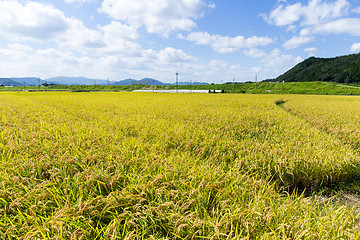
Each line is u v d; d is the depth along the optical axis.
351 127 10.80
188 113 14.90
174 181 3.72
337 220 2.91
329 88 97.00
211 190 3.50
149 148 6.02
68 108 19.12
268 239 2.45
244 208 3.08
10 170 4.09
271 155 5.83
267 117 13.36
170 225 2.88
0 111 14.45
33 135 6.80
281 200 3.62
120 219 2.84
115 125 10.14
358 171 5.91
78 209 2.96
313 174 5.41
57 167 4.37
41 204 3.15
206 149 6.52
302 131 9.37
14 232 2.73
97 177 3.73
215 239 2.56
